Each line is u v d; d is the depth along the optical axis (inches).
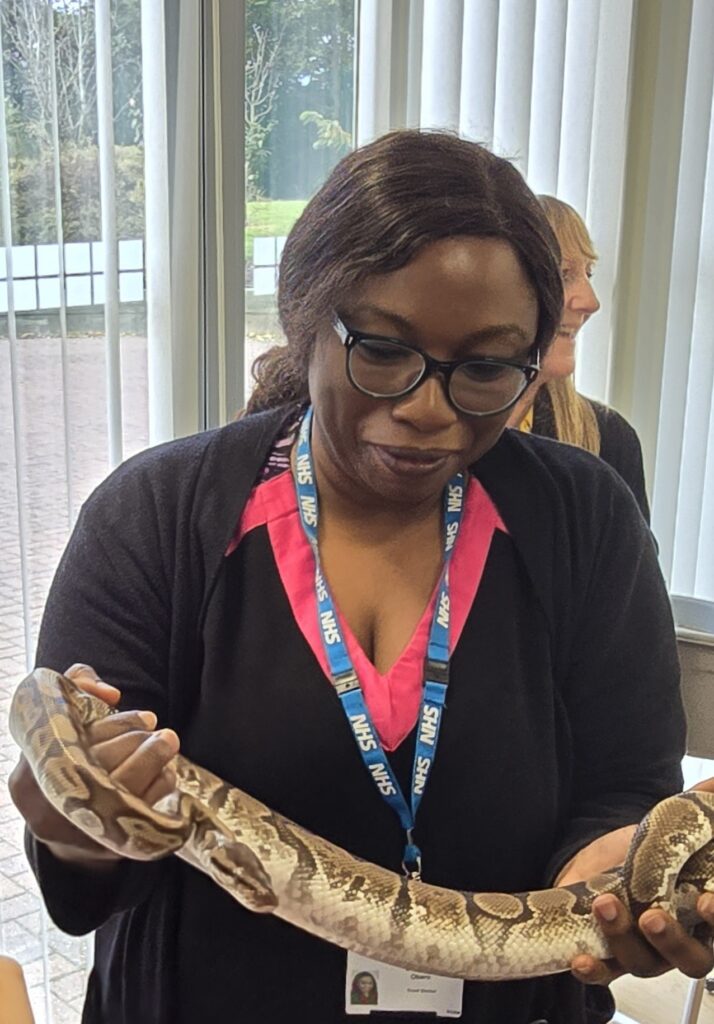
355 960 52.7
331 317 46.6
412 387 45.6
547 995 58.1
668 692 58.5
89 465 91.2
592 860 54.2
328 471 53.1
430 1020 53.5
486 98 119.9
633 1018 121.5
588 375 143.9
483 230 45.0
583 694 57.4
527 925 51.5
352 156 49.6
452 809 52.1
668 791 57.7
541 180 128.1
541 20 125.3
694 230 143.6
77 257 88.2
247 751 50.9
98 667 50.7
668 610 60.2
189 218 96.5
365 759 50.4
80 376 90.0
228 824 48.7
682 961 48.6
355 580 53.3
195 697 52.9
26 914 90.4
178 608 52.0
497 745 52.4
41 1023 92.4
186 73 94.3
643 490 113.7
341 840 51.9
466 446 47.7
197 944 52.7
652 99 141.4
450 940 50.8
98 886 48.0
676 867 51.2
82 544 53.3
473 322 44.8
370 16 110.3
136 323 93.8
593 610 57.3
